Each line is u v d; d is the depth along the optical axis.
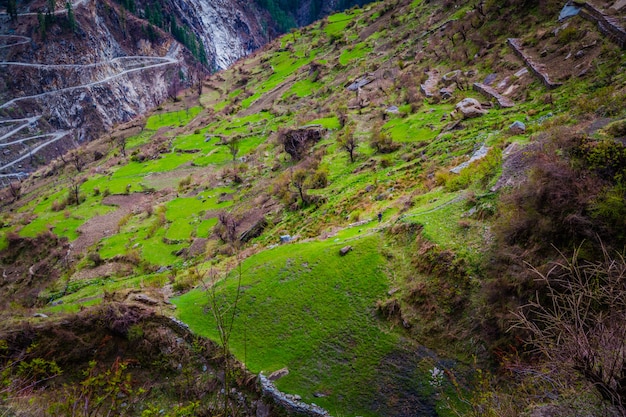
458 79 48.25
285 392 17.80
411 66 61.31
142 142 96.25
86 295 36.78
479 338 17.12
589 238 16.27
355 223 28.06
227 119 91.00
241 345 20.48
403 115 46.97
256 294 22.92
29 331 23.31
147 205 57.22
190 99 122.56
